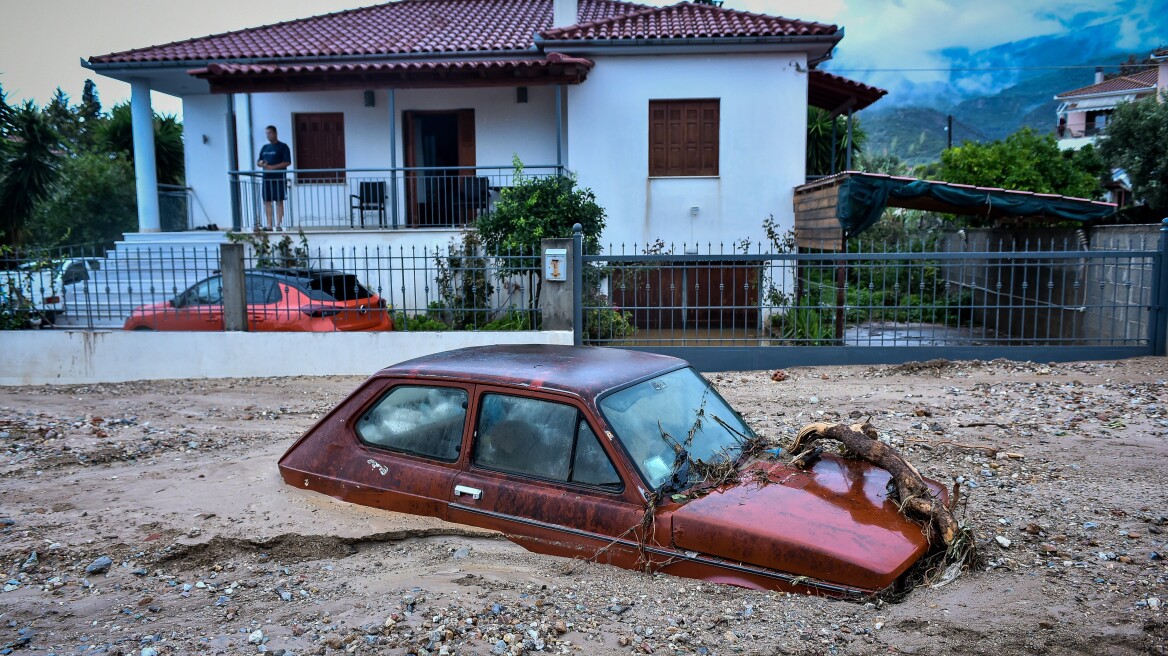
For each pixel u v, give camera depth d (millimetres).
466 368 4652
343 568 4242
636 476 3986
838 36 16297
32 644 3496
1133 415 7805
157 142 22688
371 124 18641
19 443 7465
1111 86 48688
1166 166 16438
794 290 13219
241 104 18734
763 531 3709
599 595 3742
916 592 3703
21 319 12078
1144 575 4027
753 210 17312
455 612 3615
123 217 27469
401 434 4773
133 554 4484
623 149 17312
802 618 3410
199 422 8648
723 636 3334
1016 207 13188
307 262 15820
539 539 4168
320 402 9727
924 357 11078
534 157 18516
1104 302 13430
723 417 4812
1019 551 4395
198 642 3465
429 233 15891
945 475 5973
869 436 4672
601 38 16516
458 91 18500
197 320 12250
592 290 11875
